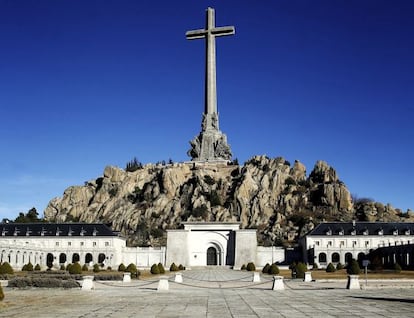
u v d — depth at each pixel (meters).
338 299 43.75
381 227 169.00
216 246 171.88
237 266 164.12
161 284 55.59
